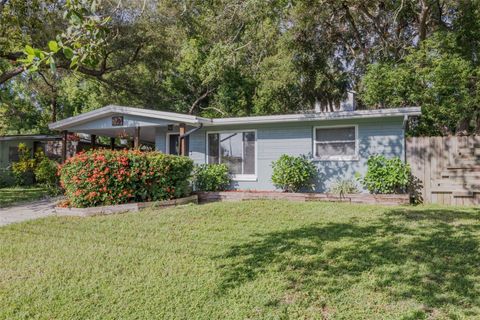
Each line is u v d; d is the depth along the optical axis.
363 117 10.08
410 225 6.66
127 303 3.76
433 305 3.56
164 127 12.67
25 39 11.76
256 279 4.26
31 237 6.31
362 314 3.43
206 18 15.13
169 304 3.72
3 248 5.66
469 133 15.02
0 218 8.40
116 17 15.25
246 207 8.77
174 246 5.61
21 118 24.94
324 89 18.34
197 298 3.83
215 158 12.38
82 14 2.90
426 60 13.37
